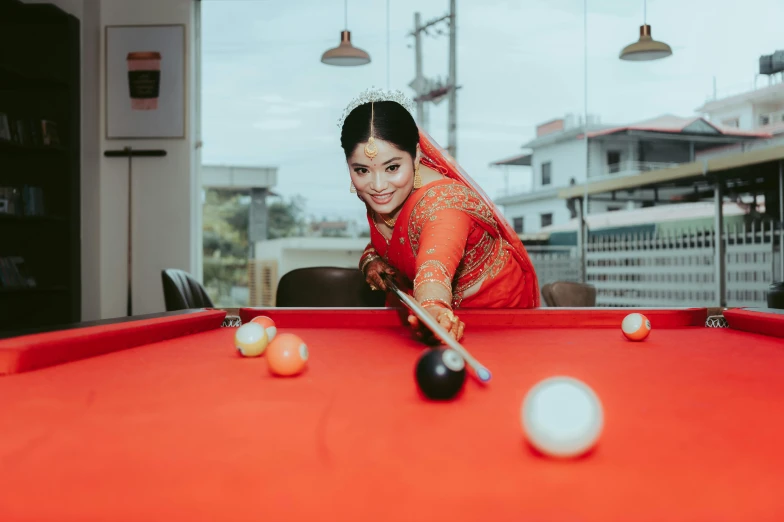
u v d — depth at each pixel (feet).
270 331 4.97
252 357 4.42
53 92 17.15
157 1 18.61
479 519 1.63
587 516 1.65
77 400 3.06
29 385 3.43
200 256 19.36
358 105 6.38
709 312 6.54
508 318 6.36
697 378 3.61
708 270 20.54
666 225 21.16
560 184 21.81
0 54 17.06
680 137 21.04
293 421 2.62
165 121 18.60
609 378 3.61
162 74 18.61
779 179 19.56
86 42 18.56
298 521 1.63
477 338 5.47
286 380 3.57
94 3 18.52
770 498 1.76
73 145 17.29
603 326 6.31
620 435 2.39
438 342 4.91
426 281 5.38
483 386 3.35
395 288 6.27
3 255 16.83
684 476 1.93
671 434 2.40
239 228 22.84
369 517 1.64
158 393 3.22
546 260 22.18
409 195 6.48
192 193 18.80
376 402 2.97
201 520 1.64
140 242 18.56
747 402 2.98
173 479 1.93
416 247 6.61
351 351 4.73
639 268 21.50
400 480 1.90
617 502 1.73
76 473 1.99
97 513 1.69
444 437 2.36
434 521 1.62
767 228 19.74
